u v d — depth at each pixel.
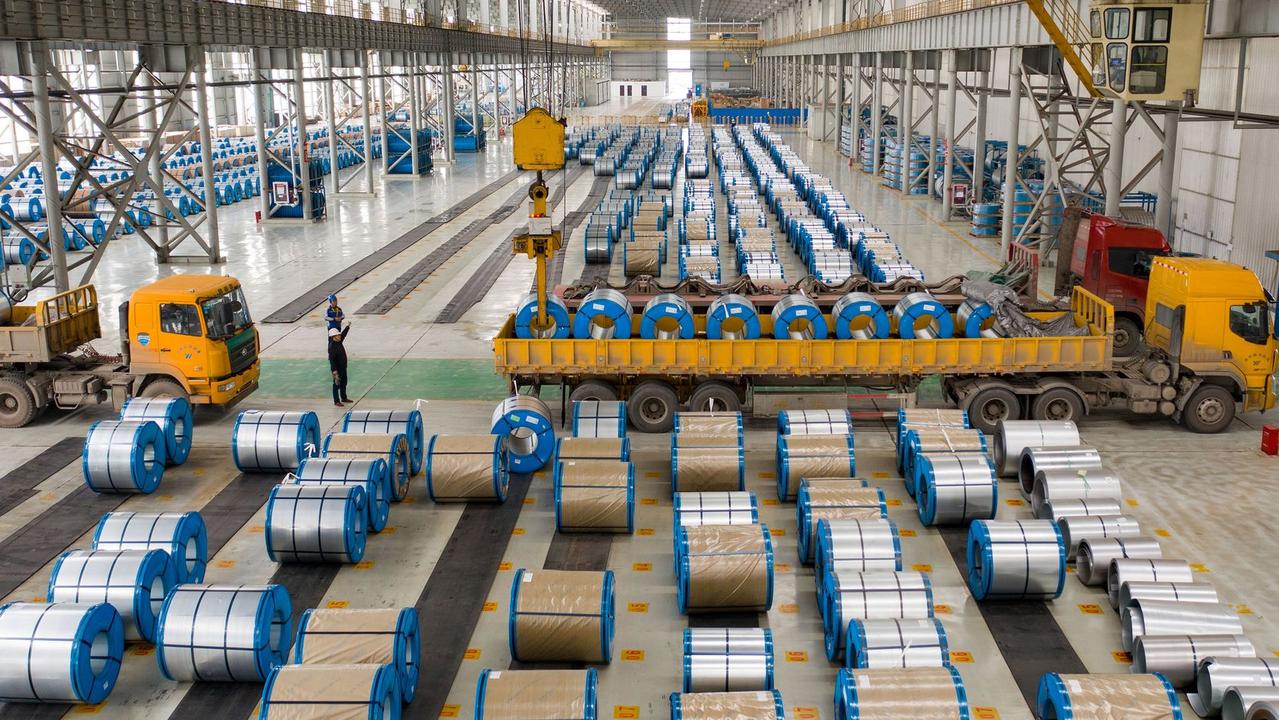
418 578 14.76
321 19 45.25
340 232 44.16
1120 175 28.23
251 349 21.77
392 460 16.97
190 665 11.98
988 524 13.93
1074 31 29.75
